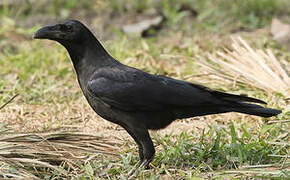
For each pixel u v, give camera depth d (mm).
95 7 22781
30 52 18781
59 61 17828
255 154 10828
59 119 13703
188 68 16625
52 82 16219
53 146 10977
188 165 10758
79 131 12156
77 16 22344
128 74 10641
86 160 10672
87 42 10859
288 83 14406
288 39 18984
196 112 10578
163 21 22062
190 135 12094
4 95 15117
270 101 13695
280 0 22609
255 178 9891
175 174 10367
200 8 22641
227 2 22656
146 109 10477
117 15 22438
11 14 22578
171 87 10508
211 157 10914
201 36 20156
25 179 9820
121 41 19422
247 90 14617
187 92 10430
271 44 18547
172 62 17734
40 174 10352
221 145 11094
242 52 15836
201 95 10406
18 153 10539
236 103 10359
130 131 10703
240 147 10859
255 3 22219
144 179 9969
